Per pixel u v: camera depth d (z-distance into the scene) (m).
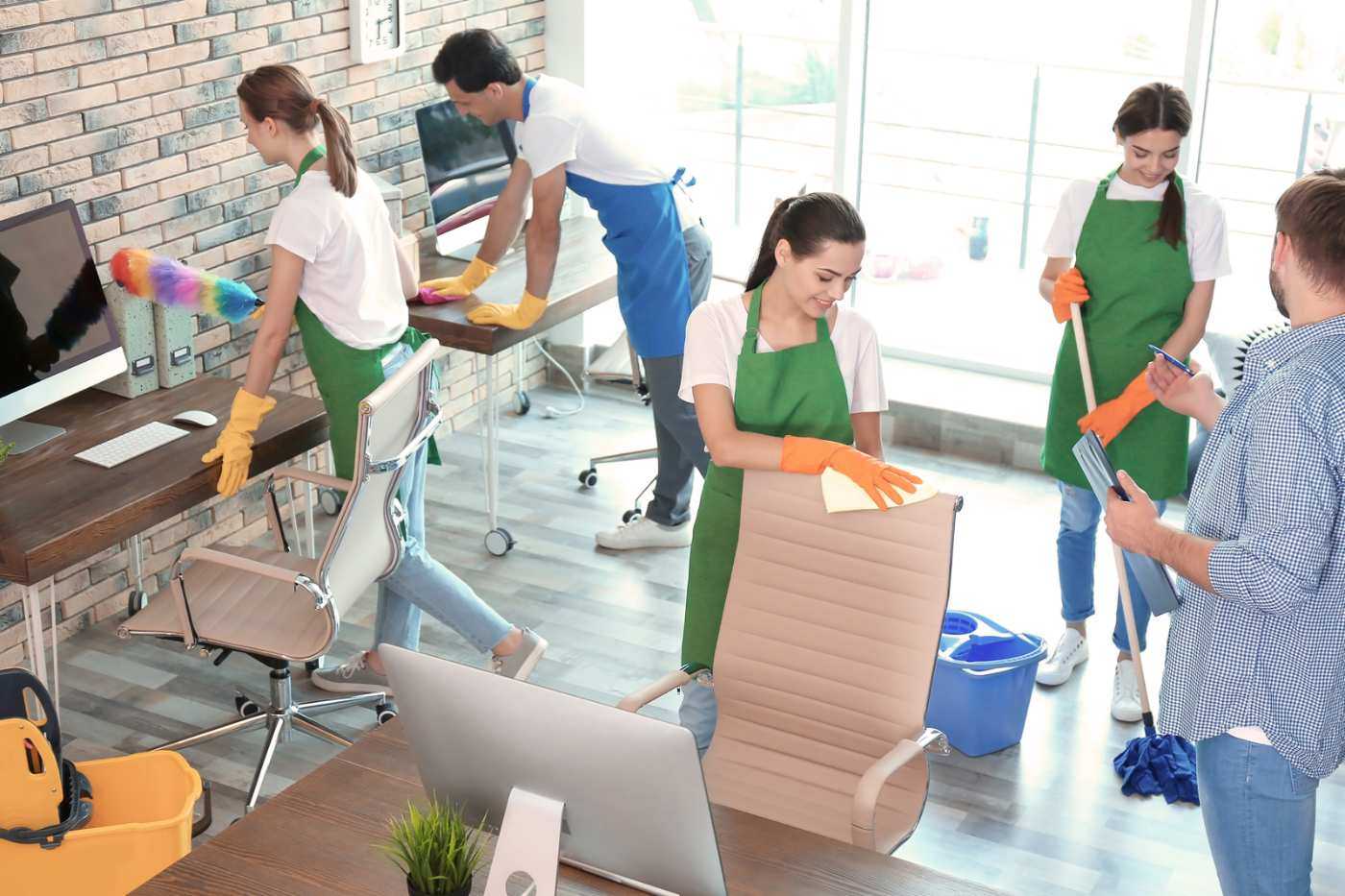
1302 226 1.97
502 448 5.37
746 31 5.70
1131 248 3.43
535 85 3.96
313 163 3.31
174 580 3.12
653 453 4.85
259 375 3.31
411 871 1.79
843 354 2.73
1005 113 5.50
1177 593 2.23
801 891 1.94
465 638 3.61
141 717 3.68
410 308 4.29
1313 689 2.08
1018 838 3.23
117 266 3.62
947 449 5.35
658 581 4.42
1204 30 4.88
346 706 3.61
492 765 1.81
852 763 2.58
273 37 4.31
